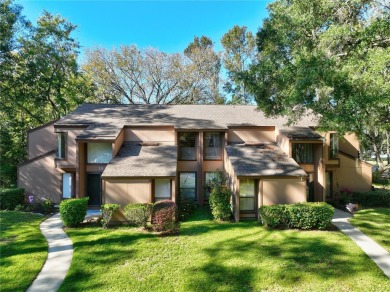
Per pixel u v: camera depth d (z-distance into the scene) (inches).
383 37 434.3
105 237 428.1
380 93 376.5
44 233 453.7
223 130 698.8
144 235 438.0
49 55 898.1
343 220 522.0
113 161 588.4
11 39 799.1
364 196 667.4
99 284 283.0
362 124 484.7
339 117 418.0
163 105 877.8
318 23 493.4
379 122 517.3
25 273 305.7
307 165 688.4
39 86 929.5
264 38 590.9
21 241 406.6
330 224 473.7
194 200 695.7
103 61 1332.4
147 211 482.3
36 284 285.6
